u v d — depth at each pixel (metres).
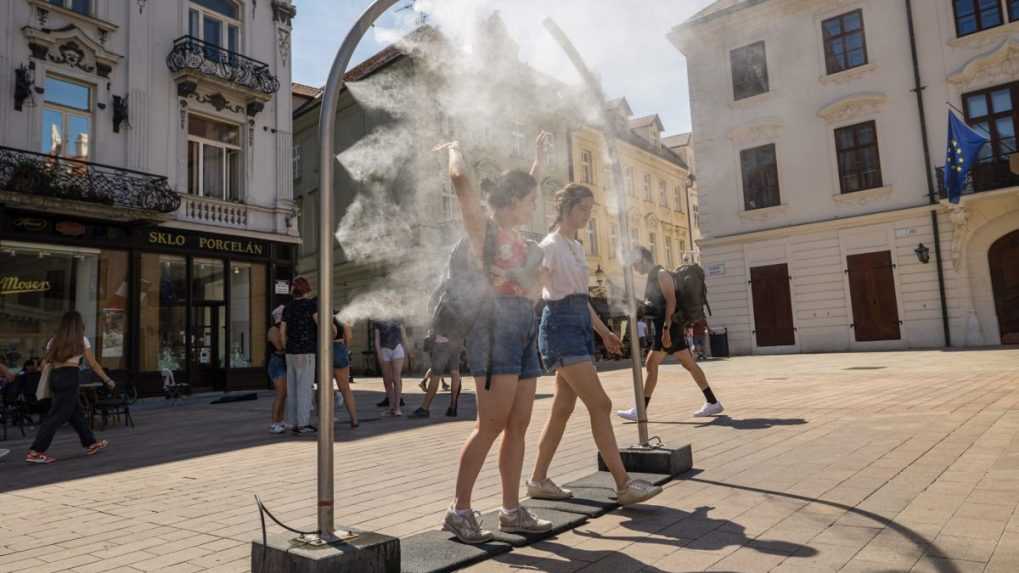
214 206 17.27
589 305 3.61
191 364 16.66
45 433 6.40
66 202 13.98
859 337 21.83
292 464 5.59
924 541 2.70
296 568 2.36
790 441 5.20
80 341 6.73
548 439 3.69
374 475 4.81
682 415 7.25
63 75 14.72
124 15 15.88
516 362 3.01
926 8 21.20
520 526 3.04
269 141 18.83
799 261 23.03
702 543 2.84
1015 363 12.08
